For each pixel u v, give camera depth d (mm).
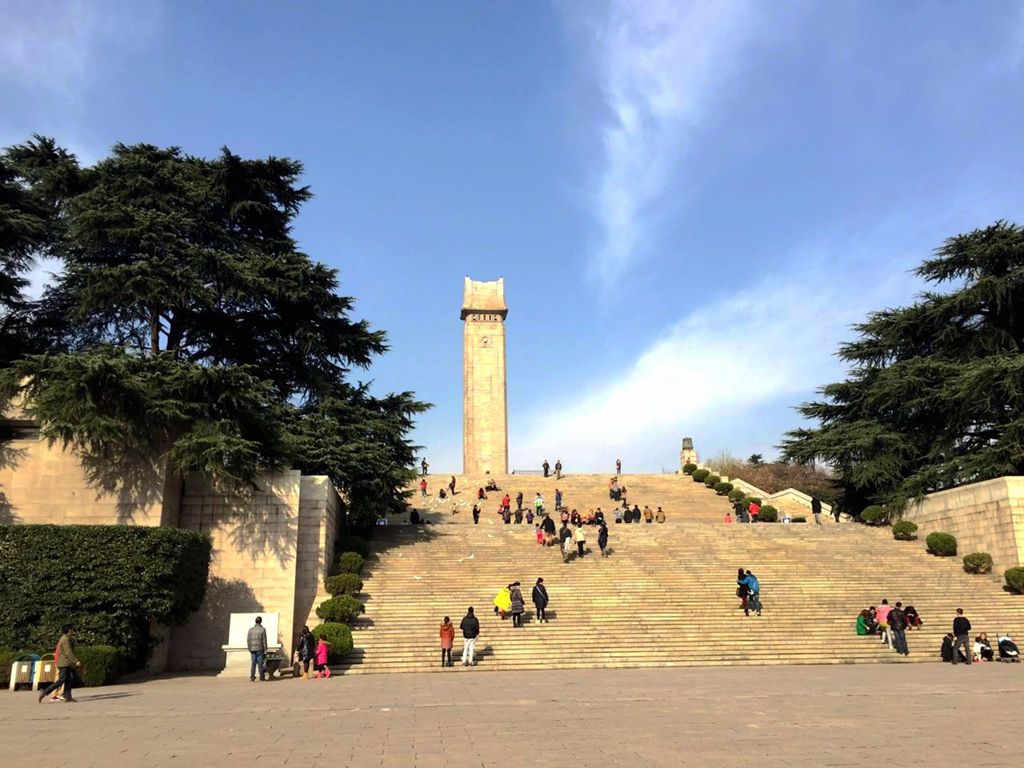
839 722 12227
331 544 30016
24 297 30859
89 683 19594
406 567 31125
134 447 25219
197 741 10961
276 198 34406
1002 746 10133
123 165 29734
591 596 28594
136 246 29000
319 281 32594
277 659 22156
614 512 45312
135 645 21953
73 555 21297
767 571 31812
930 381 39312
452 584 29375
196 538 24188
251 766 9141
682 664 23719
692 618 26891
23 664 19125
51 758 9727
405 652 24078
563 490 54500
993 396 35969
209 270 29125
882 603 26266
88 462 25484
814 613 27656
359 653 23891
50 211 30297
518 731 11562
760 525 38312
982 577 31953
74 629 20750
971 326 41219
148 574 21562
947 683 17969
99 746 10594
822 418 45281
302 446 30578
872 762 9148
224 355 34000
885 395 40438
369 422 34031
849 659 24203
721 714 13188
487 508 49469
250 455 26125
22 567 21078
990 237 39812
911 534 37031
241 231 34250
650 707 14195
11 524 23500
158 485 25562
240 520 27141
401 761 9383
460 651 24141
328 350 34625
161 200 29688
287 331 33781
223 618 26031
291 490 27547
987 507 33219
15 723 12961
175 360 28594
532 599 28219
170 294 27844
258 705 15242
